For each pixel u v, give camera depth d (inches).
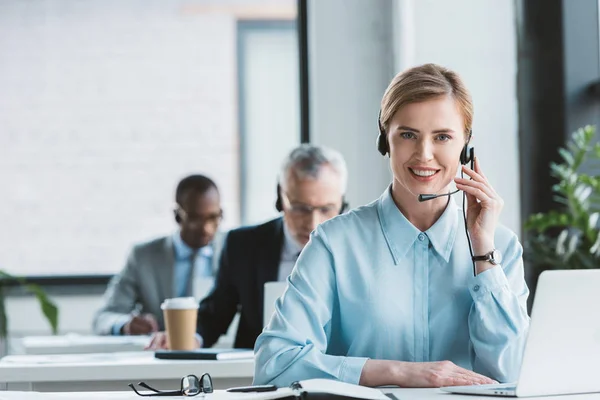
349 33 220.4
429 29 203.8
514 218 194.5
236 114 255.1
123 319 174.4
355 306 87.7
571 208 175.3
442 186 86.0
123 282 183.9
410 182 85.6
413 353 87.4
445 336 87.7
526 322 85.7
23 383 109.8
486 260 86.5
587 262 169.8
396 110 85.3
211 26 255.0
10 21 249.6
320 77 220.4
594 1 192.7
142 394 79.5
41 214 248.2
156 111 253.0
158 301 181.8
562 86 192.7
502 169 195.6
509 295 85.8
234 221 254.8
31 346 137.9
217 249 179.8
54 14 250.7
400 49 211.5
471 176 88.1
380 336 87.4
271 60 256.4
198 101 254.2
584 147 176.4
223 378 110.0
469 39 201.3
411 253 88.5
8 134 248.5
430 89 84.2
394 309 87.4
